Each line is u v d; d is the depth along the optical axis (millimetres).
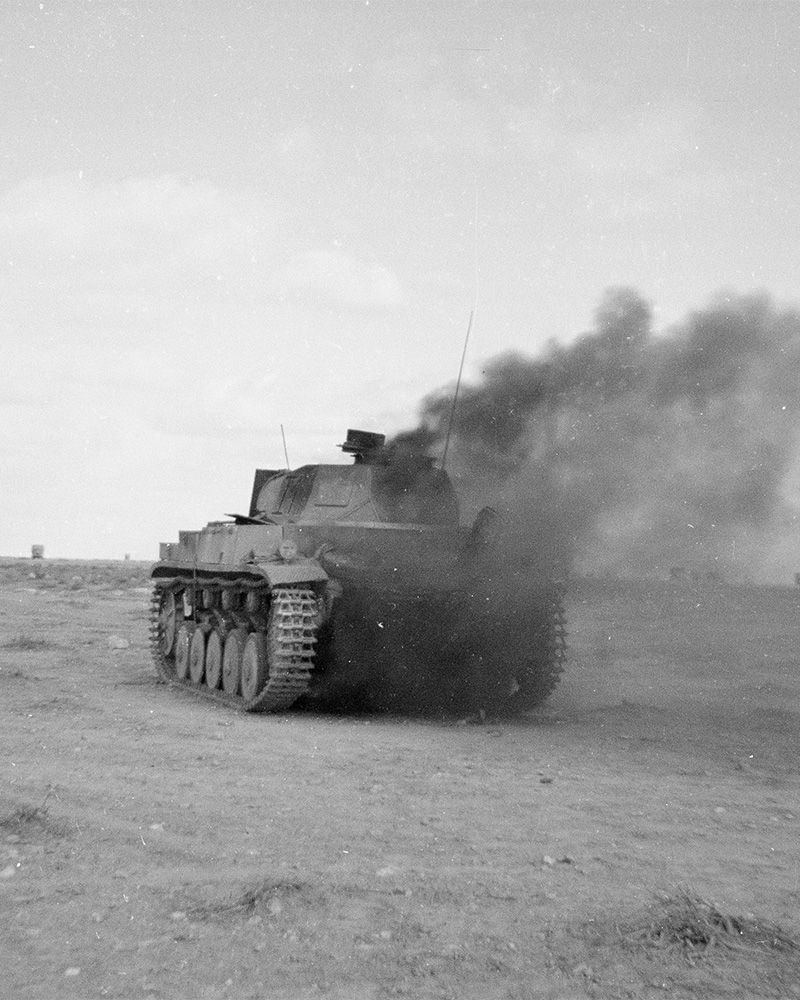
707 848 7098
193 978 4863
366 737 12016
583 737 12070
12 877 6254
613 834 7441
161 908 5754
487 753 10852
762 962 5027
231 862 6633
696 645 24109
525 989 4766
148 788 8766
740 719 13523
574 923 5535
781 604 29281
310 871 6426
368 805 8273
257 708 14398
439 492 16219
